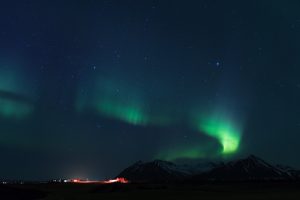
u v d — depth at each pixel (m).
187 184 141.00
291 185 118.25
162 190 97.88
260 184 130.88
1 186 109.88
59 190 103.88
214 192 91.31
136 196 79.06
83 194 90.38
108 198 74.69
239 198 69.88
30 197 90.12
